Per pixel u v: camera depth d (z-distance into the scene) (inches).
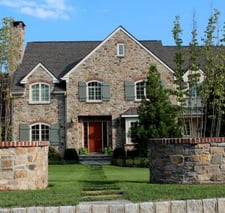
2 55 775.1
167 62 1501.0
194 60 692.7
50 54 1529.3
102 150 1382.9
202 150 552.1
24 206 409.4
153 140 583.2
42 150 541.3
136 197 441.7
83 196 467.2
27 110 1364.4
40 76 1374.3
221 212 421.4
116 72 1379.2
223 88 652.1
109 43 1385.3
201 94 666.2
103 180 652.1
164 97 1123.9
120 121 1363.2
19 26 1477.6
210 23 701.3
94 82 1378.0
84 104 1365.7
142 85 1378.0
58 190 495.2
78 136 1362.0
